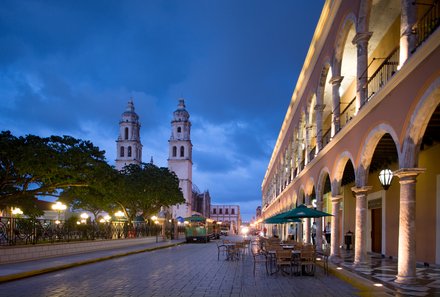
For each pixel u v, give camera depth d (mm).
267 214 63438
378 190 21672
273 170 53719
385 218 20484
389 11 17234
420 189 17078
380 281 11523
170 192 47250
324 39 19734
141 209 47094
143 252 27141
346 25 16109
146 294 10359
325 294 10500
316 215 16484
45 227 20031
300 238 28078
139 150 98500
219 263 18938
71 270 15688
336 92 17703
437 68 8750
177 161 99500
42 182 23422
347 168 21516
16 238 17703
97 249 25656
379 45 20141
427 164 16531
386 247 20219
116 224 31203
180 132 100938
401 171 10344
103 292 10594
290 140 34156
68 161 21453
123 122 96125
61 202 28344
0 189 21844
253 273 14805
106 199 26438
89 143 23375
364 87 14453
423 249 16719
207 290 11055
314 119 26688
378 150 16750
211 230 52031
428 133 14023
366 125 13547
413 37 10617
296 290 11133
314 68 22844
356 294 10453
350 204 26719
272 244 18016
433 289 10289
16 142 20766
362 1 14281
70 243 21984
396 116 11016
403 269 10453
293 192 31953
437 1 10094
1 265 15938
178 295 10273
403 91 10570
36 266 15547
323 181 21047
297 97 29531
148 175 45656
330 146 18406
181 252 27219
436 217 15773
